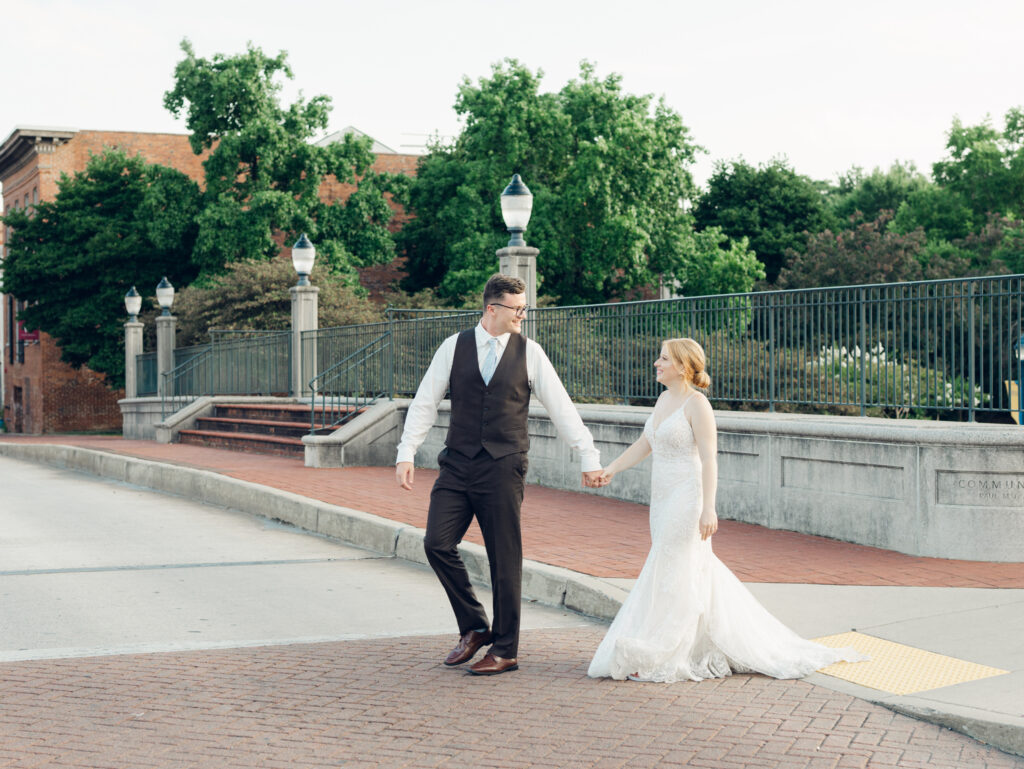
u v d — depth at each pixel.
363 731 4.42
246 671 5.34
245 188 33.69
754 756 4.11
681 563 5.17
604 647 5.21
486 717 4.59
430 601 7.18
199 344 26.31
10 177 47.72
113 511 12.30
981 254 38.97
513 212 12.95
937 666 5.17
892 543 8.18
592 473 5.32
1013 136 55.34
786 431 9.03
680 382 5.28
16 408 48.94
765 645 5.27
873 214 59.75
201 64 33.25
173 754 4.14
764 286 36.84
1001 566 7.56
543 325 12.94
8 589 7.57
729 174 48.12
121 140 44.03
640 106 35.31
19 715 4.63
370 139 34.59
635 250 33.69
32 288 36.19
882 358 9.04
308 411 18.08
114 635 6.16
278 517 11.38
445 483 5.29
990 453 7.70
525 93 34.62
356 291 32.75
